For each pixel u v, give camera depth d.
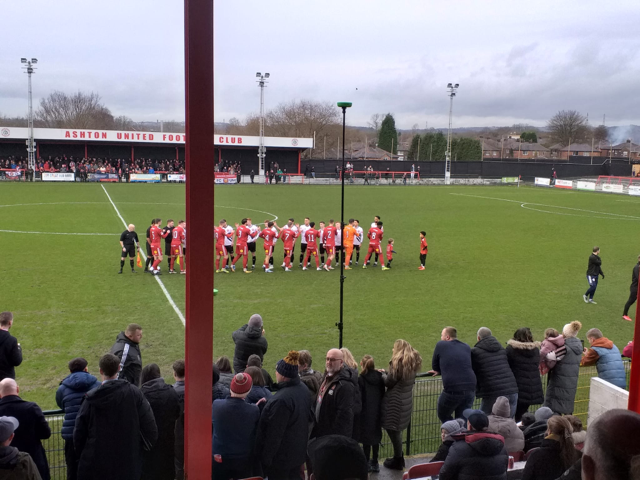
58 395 6.35
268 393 6.56
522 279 19.78
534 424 6.96
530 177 76.81
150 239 19.14
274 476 5.76
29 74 56.00
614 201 48.81
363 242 26.86
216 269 20.47
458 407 8.05
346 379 6.25
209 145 3.89
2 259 20.91
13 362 8.70
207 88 3.83
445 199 48.91
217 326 14.02
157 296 16.41
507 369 8.12
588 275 16.94
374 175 73.31
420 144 98.69
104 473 5.19
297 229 20.77
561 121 125.06
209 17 3.78
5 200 39.34
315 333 13.63
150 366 6.74
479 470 4.82
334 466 2.57
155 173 59.94
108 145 64.44
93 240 25.27
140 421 5.41
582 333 14.27
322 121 93.31
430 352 12.56
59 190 47.28
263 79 62.59
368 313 15.37
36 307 15.07
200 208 3.95
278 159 70.12
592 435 1.80
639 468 1.66
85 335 13.04
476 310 15.91
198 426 4.25
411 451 8.32
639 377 4.62
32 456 5.79
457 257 23.61
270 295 17.02
